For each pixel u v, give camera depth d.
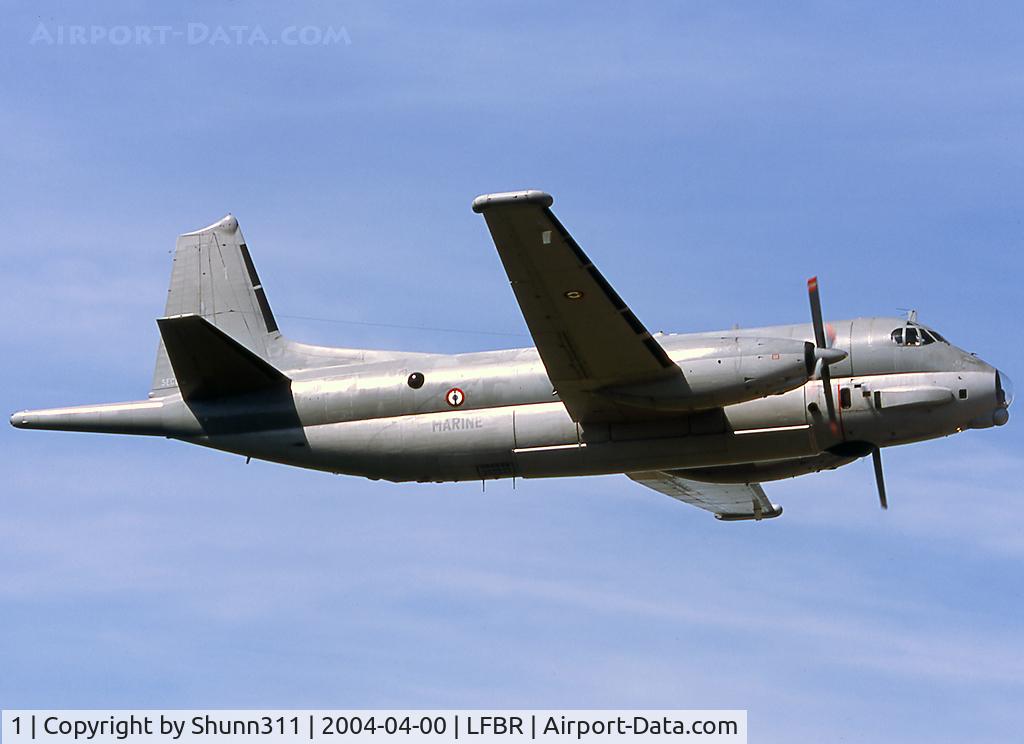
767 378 83.44
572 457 89.56
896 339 88.12
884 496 90.62
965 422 87.25
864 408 87.44
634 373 84.81
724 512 111.81
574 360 84.25
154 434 97.56
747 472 95.44
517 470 90.94
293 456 94.69
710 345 85.06
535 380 90.69
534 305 80.81
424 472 92.56
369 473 94.06
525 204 74.69
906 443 88.62
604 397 86.56
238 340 102.75
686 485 103.81
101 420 97.69
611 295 79.62
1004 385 88.19
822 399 87.62
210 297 104.38
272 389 95.38
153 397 101.44
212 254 105.06
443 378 92.31
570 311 80.94
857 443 88.19
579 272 78.38
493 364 92.19
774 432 87.88
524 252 77.62
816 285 88.00
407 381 92.88
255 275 104.19
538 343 83.31
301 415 94.31
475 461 91.06
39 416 98.31
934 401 86.56
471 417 91.06
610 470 89.88
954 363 87.62
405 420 92.31
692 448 88.25
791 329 89.62
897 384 87.25
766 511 110.94
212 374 94.25
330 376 95.31
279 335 101.81
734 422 88.00
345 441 93.25
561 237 76.50
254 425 95.06
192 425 96.25
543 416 89.88
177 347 91.81
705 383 84.06
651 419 88.50
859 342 88.38
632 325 81.44
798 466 94.69
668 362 83.94
